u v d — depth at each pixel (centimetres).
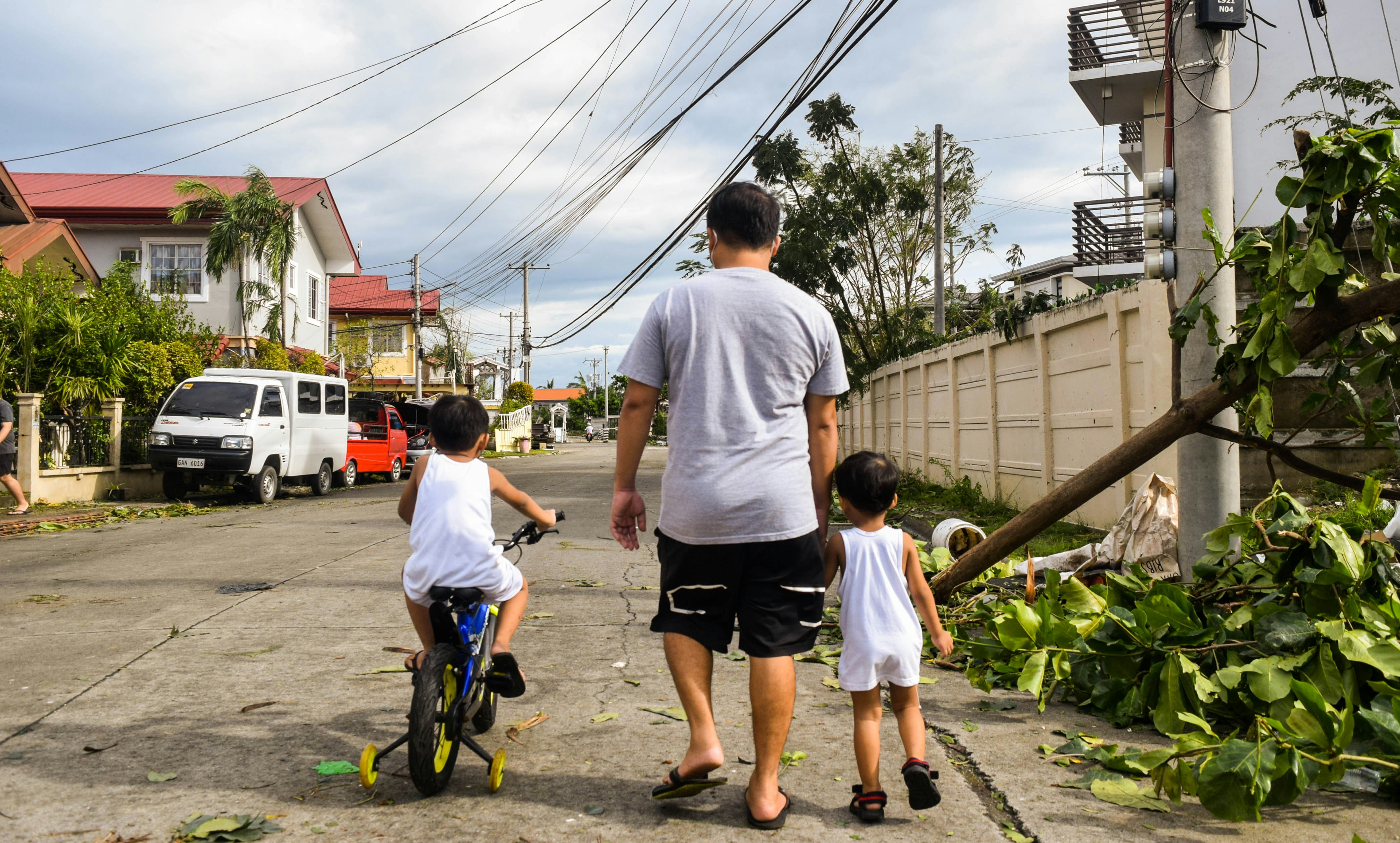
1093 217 2159
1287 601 409
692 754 283
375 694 432
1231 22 527
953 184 2289
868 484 307
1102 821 297
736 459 279
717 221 301
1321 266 404
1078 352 970
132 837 276
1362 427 521
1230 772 289
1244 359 450
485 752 320
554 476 2253
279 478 1569
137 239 2456
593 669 483
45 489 1372
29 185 2689
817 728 393
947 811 304
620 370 292
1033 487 1109
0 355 1389
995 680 451
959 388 1420
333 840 277
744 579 284
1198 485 534
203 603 649
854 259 2028
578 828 288
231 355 2302
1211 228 464
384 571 783
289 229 2441
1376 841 282
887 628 299
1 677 457
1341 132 402
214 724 386
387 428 2128
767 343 285
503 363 7388
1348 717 309
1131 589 452
